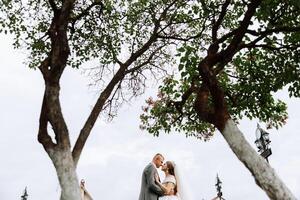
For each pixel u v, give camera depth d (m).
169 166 8.65
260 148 12.56
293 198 7.45
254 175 7.84
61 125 7.84
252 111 12.66
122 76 11.40
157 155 8.66
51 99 8.08
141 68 13.44
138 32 13.80
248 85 12.41
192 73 11.20
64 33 8.80
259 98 12.48
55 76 8.29
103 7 12.66
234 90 12.80
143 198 8.11
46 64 8.76
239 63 12.52
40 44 12.84
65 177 7.39
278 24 10.69
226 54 9.71
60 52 8.53
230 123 8.52
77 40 13.34
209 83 9.09
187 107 13.45
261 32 10.00
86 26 13.30
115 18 13.54
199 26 13.57
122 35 13.82
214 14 11.86
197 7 12.63
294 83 11.74
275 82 12.04
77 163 8.45
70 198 7.19
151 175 8.10
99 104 9.62
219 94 8.93
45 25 13.18
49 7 13.02
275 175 7.70
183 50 11.03
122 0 13.54
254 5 9.63
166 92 13.44
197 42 13.50
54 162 7.60
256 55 12.38
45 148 7.77
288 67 11.75
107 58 13.49
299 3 8.89
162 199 7.98
